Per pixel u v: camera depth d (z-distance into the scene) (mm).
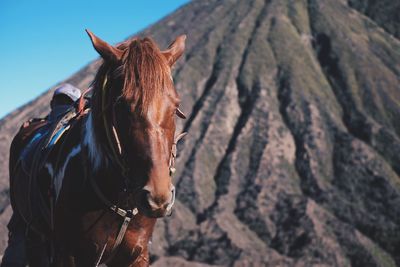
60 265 3664
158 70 3111
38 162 4191
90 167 3516
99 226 3512
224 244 33562
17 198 4703
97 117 3416
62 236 3643
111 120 3271
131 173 3107
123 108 3064
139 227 3609
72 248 3598
